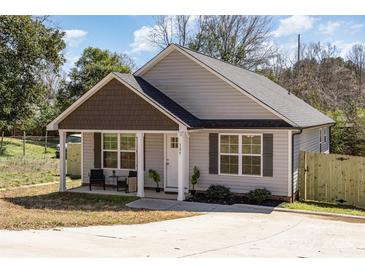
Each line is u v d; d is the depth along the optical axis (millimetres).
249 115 17297
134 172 18469
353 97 38469
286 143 16266
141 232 10773
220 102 17750
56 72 30453
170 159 18266
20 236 9609
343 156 16297
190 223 12391
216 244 9570
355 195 16078
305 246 9641
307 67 47031
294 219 13430
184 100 18375
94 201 16266
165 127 16203
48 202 15914
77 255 7910
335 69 45906
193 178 17547
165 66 18688
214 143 17438
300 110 21719
